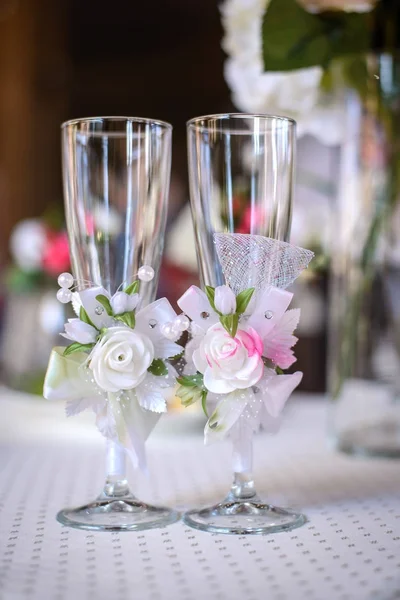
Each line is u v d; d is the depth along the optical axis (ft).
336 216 2.88
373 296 2.80
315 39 2.75
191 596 1.60
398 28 2.81
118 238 2.02
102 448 2.91
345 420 2.85
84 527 1.99
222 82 13.78
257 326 1.98
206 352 1.95
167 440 3.10
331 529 2.00
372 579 1.69
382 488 2.39
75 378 2.01
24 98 12.69
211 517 2.04
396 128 2.74
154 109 14.33
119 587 1.64
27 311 4.21
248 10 2.88
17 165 12.66
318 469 2.63
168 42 13.74
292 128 2.03
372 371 2.81
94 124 2.00
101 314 2.00
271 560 1.79
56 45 13.25
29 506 2.19
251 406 2.00
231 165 1.99
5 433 3.13
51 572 1.72
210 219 2.01
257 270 2.00
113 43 13.85
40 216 13.05
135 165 2.01
